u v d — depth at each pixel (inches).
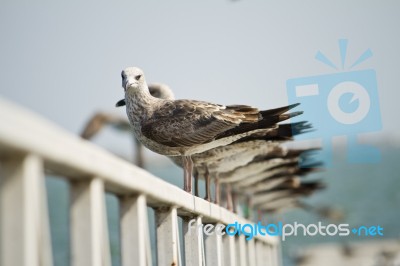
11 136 165.0
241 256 486.6
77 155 197.9
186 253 374.3
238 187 756.0
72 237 215.5
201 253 381.1
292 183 802.8
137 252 257.9
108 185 237.0
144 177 261.6
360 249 984.9
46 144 181.2
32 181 180.4
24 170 178.5
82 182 216.5
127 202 260.1
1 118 160.6
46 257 204.2
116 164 229.5
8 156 178.5
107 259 251.9
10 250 179.5
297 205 965.2
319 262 940.6
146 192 266.5
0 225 179.2
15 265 179.5
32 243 182.2
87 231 215.2
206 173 570.6
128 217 259.6
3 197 179.2
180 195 326.3
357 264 906.7
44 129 180.4
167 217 316.8
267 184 780.0
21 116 169.3
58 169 200.5
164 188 294.8
